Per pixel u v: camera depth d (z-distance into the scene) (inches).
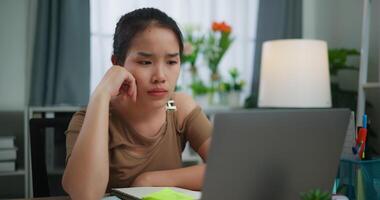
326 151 26.2
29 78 97.0
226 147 21.2
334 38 114.5
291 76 80.4
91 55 99.0
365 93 90.3
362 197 30.9
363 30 84.0
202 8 108.3
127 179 41.6
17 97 98.0
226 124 20.8
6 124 96.6
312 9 118.6
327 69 84.0
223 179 21.7
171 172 38.8
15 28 97.8
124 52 38.1
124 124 42.0
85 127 34.2
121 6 101.0
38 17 93.0
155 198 30.0
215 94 108.0
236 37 112.1
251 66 113.4
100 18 99.7
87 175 32.2
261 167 23.0
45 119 47.6
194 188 37.8
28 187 80.9
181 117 45.4
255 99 107.1
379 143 86.2
